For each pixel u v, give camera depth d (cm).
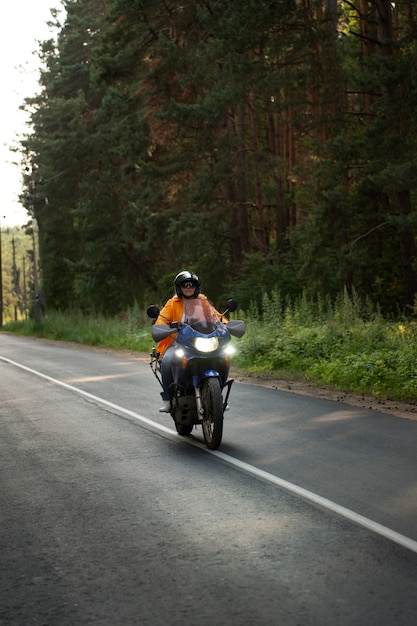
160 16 4481
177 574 558
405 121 3306
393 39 3434
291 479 834
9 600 523
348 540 622
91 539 652
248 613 486
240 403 1436
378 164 3344
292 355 2069
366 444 1016
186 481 845
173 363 1039
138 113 4978
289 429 1146
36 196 5928
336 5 3722
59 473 918
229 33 3766
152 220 4831
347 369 1725
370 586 523
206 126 4312
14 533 680
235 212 4638
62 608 505
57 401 1591
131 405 1482
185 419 1057
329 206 3453
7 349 3572
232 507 732
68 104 5375
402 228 3266
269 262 4491
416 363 1639
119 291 5581
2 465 980
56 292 6838
